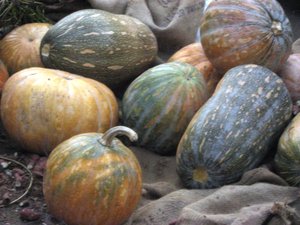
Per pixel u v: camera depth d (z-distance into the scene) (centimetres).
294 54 195
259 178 156
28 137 167
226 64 182
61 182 139
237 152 154
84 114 165
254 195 149
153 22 218
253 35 176
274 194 150
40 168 166
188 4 216
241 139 155
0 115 175
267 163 167
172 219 146
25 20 217
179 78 170
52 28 187
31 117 164
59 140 166
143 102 171
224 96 162
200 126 157
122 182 138
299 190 153
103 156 138
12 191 160
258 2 179
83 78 174
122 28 188
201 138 155
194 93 170
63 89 165
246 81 165
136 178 141
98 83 175
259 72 168
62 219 144
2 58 198
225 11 179
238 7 178
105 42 185
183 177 160
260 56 178
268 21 177
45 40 187
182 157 158
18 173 165
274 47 178
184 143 158
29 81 166
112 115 172
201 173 157
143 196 158
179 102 169
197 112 164
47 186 142
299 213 148
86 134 145
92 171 137
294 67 188
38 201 157
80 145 140
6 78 183
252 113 159
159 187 159
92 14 188
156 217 146
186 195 151
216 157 153
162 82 170
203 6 218
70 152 140
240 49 178
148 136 173
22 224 148
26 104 164
